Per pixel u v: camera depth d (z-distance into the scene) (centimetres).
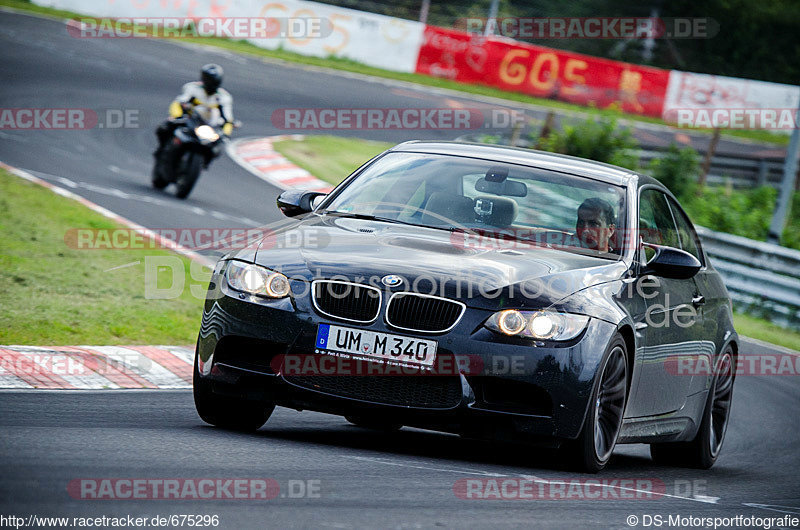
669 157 8250
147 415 2041
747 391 3678
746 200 8325
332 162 7281
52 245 3909
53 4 10988
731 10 13850
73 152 6216
